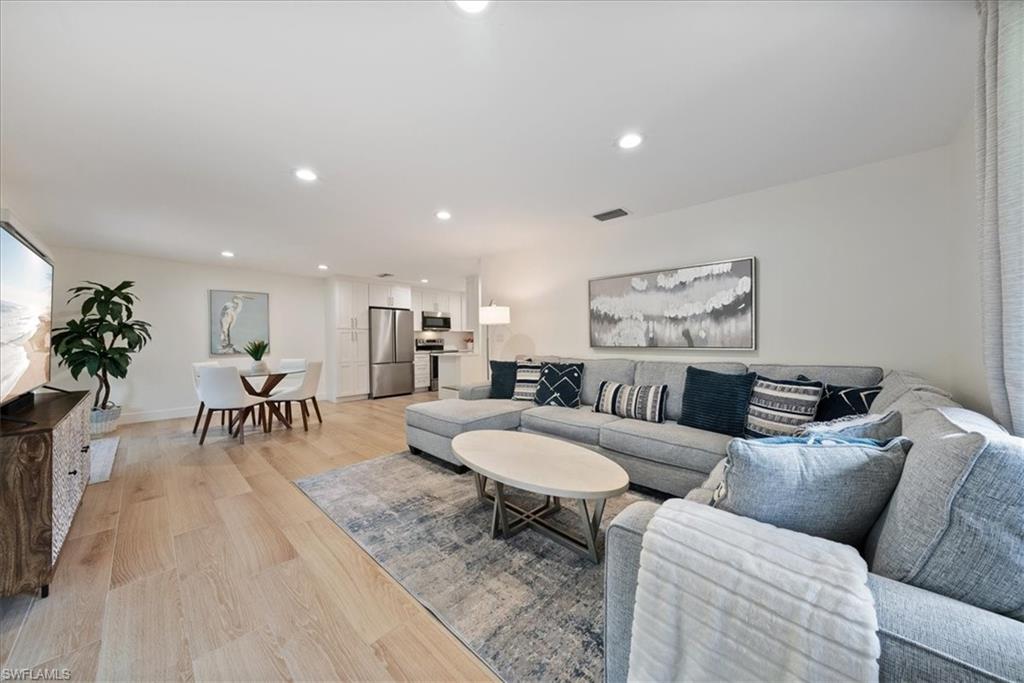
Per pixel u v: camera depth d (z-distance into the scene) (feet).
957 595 2.22
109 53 4.51
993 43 3.74
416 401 21.27
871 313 7.97
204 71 4.87
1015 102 3.54
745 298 9.46
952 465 2.33
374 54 4.62
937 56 4.75
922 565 2.32
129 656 4.13
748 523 2.77
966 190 6.31
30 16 3.92
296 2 3.84
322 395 21.53
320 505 7.90
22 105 5.50
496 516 6.71
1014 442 2.22
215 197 9.15
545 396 11.38
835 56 4.74
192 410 17.11
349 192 8.98
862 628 2.04
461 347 28.37
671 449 7.66
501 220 11.33
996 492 2.16
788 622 2.22
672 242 10.76
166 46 4.42
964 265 6.45
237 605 4.94
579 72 5.01
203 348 17.47
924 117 6.19
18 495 4.95
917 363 7.50
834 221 8.34
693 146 7.09
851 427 3.84
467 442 7.75
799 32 4.34
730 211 9.72
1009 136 3.59
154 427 14.83
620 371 10.85
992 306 3.90
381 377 22.57
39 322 7.33
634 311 11.47
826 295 8.48
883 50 4.64
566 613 4.83
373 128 6.28
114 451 11.69
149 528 6.95
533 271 14.39
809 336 8.70
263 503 8.02
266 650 4.23
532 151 7.16
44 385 8.03
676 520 2.88
